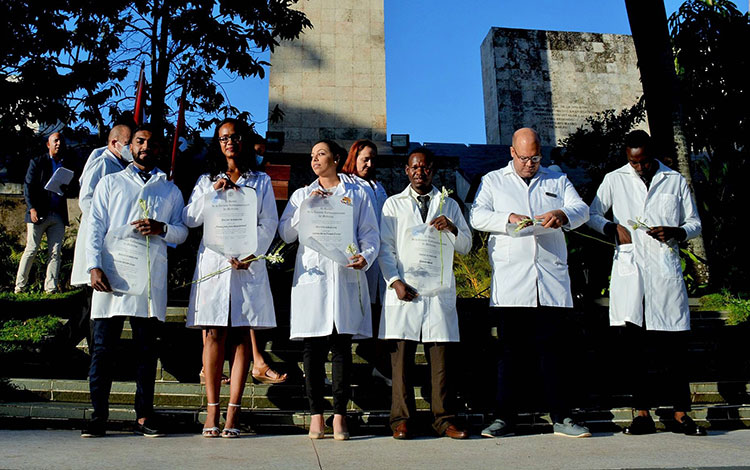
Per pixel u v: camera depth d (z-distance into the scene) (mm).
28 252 7469
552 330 4152
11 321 6082
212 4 8664
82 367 5160
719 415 4516
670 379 4316
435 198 4363
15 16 8242
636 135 4480
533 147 4340
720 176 9148
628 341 4328
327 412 4441
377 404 4672
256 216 3971
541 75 21688
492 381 4934
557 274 4223
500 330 4211
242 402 4566
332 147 4336
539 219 4117
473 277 7422
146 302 3846
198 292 3916
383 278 4492
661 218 4414
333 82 13961
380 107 13953
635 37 8375
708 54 10156
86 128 9156
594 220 4586
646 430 4105
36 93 8484
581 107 21625
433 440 3775
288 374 4891
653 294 4273
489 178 4562
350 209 4031
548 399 4070
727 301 6746
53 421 4137
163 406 4500
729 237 8398
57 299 7090
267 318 3971
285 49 14000
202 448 3240
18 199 10633
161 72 8523
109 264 3779
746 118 9773
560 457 3088
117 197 3996
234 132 4160
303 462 2869
